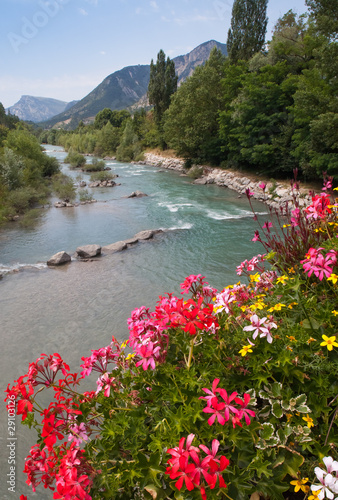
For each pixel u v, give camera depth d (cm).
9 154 2383
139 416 154
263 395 151
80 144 7806
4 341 700
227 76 3031
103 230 1578
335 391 148
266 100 2392
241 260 1098
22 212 2011
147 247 1291
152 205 2069
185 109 3509
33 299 898
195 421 138
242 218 1661
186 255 1176
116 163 5247
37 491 369
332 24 1762
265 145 2350
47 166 3362
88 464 138
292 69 2536
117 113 9169
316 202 234
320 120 1636
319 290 211
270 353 161
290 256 246
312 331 167
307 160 1984
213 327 181
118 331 717
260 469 127
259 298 212
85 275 1048
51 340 695
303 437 136
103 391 173
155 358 161
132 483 132
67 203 2177
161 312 178
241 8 3331
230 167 3078
